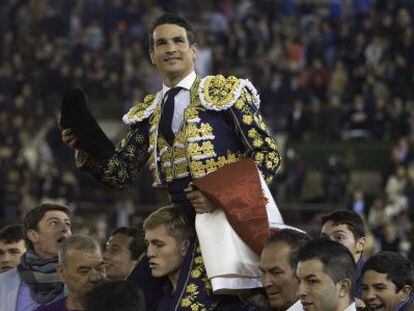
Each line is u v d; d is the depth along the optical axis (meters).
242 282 12.30
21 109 53.31
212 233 12.32
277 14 58.94
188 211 12.85
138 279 13.10
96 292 10.31
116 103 55.19
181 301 12.44
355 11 58.72
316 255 11.35
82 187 44.66
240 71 54.00
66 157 48.59
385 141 51.91
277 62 55.09
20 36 57.69
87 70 55.78
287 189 47.09
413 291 14.02
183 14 60.47
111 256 15.95
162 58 12.94
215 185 12.36
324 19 57.47
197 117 12.73
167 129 12.99
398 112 52.06
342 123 52.56
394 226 37.47
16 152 49.59
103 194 43.44
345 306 11.39
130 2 58.84
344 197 45.06
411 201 43.00
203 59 53.44
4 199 44.00
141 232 16.02
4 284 16.12
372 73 53.09
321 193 48.53
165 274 12.75
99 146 12.98
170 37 12.91
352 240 14.84
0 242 17.38
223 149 12.73
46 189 44.12
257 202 12.40
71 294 14.08
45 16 58.91
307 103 52.62
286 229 12.33
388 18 55.41
